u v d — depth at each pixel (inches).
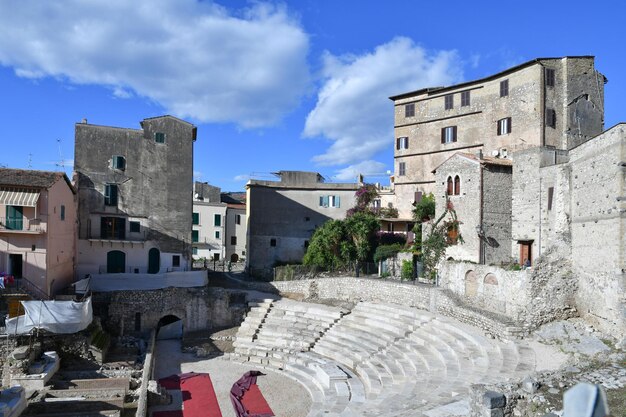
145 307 1836.9
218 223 3376.0
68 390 1157.7
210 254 3344.0
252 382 1365.7
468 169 1840.6
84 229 1984.5
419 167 2466.8
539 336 1182.3
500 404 688.4
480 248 1774.1
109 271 2011.6
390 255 2090.3
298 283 2096.5
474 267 1531.7
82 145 2003.0
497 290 1412.4
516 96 2082.9
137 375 1344.7
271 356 1566.2
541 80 1987.0
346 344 1509.6
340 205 2628.0
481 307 1486.2
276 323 1795.0
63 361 1373.0
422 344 1346.0
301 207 2610.7
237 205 3513.8
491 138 2194.9
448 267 1676.9
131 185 2057.1
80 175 1988.2
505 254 1811.0
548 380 767.1
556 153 1573.6
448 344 1254.9
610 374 793.6
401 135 2544.3
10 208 1531.7
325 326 1692.9
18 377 1179.3
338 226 2213.3
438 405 799.1
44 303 1344.7
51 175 1653.5
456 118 2337.6
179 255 2111.2
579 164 1266.0
